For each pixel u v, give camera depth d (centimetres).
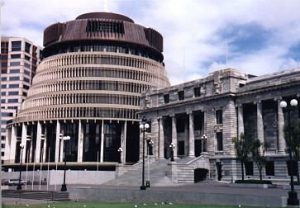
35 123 13050
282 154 7231
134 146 12925
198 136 9138
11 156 13912
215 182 7844
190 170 7944
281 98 7375
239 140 7150
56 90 13025
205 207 3247
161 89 10181
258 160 6762
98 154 12700
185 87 9444
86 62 13112
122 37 13650
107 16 14400
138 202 4303
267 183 6525
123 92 12888
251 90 7875
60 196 5403
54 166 12344
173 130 9494
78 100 12675
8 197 5616
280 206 3209
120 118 12619
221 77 8444
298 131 5750
